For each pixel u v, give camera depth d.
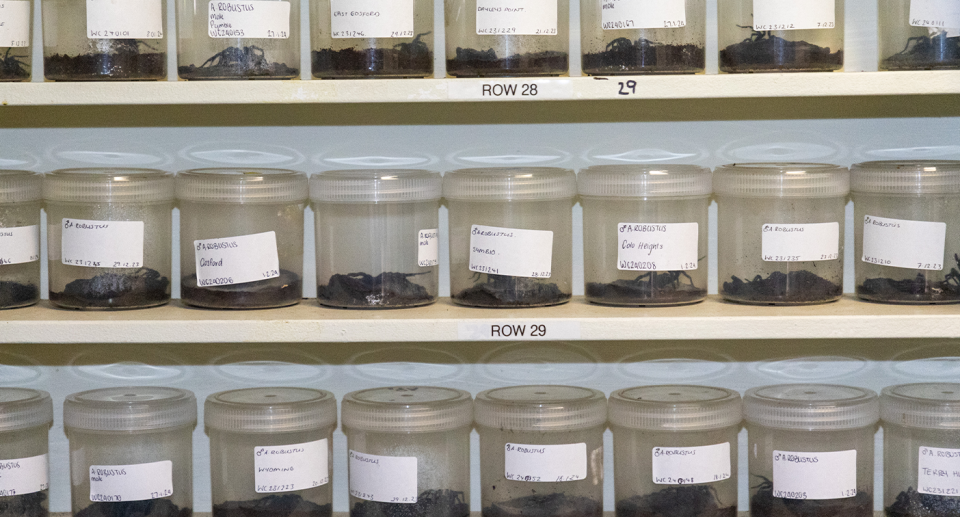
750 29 1.14
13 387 1.35
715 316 1.10
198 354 1.41
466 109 1.38
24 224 1.22
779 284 1.17
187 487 1.28
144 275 1.20
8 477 1.23
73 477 1.25
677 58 1.13
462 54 1.15
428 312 1.16
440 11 1.36
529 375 1.42
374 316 1.13
